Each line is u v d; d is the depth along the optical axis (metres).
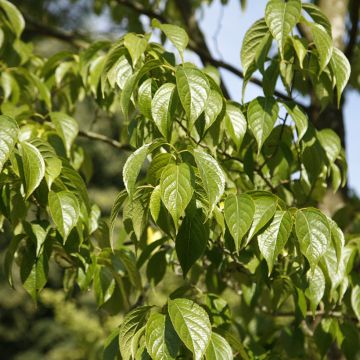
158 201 2.08
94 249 2.47
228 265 2.49
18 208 2.29
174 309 2.05
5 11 2.72
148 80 2.18
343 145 2.96
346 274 2.35
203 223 2.11
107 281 2.41
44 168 2.11
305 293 2.29
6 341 11.23
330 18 2.97
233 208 2.09
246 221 2.08
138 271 2.46
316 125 2.92
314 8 2.29
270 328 2.82
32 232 2.21
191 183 2.04
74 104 2.85
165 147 2.30
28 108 2.63
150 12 3.15
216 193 2.04
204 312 2.05
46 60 2.86
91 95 2.80
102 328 4.90
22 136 2.49
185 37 2.24
